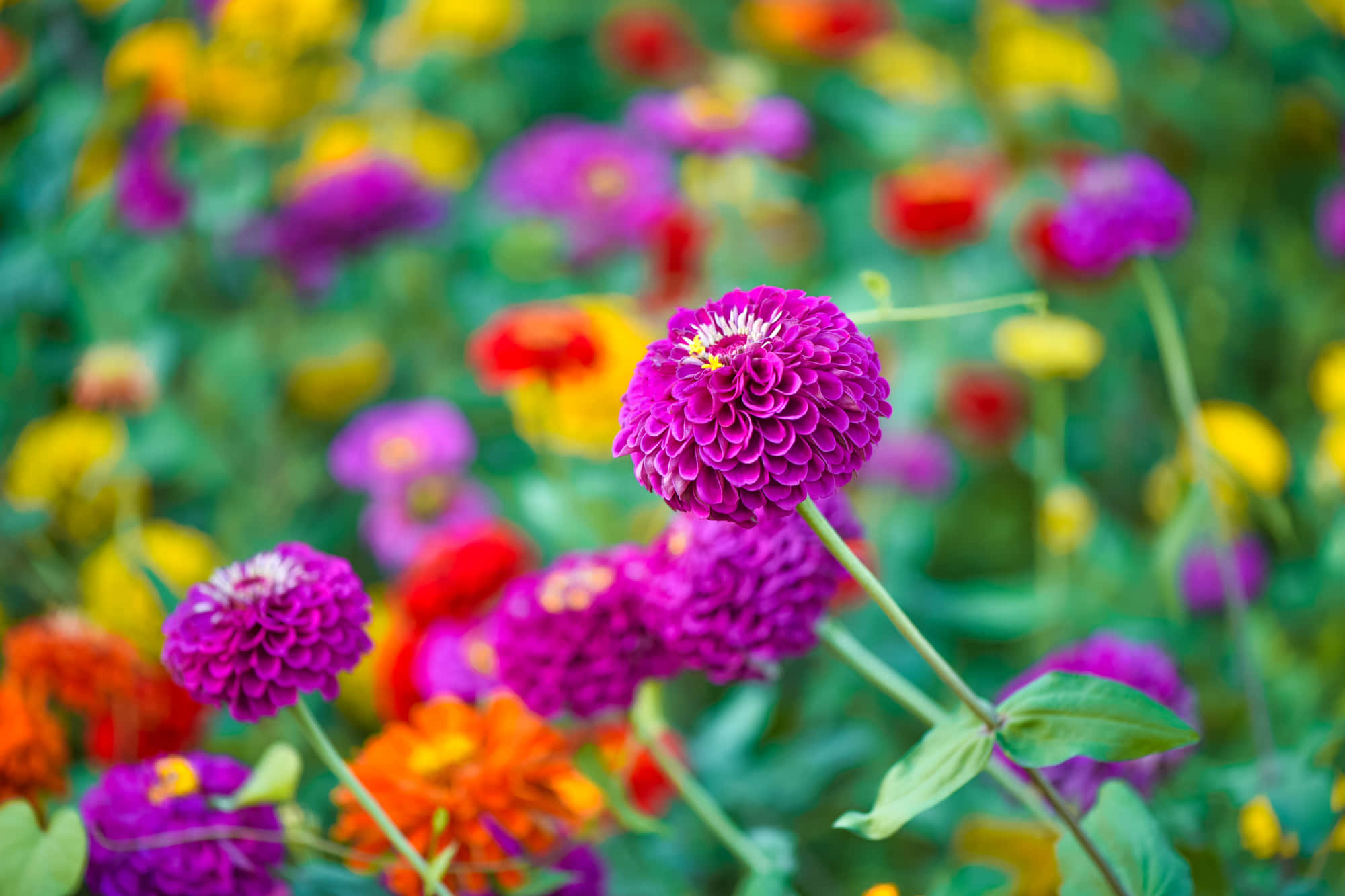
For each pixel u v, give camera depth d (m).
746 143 1.26
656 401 0.77
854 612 1.17
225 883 0.87
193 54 1.21
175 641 0.82
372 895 0.88
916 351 1.31
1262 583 1.16
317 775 1.08
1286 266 1.50
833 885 1.08
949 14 1.60
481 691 0.98
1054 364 1.15
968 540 1.44
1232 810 0.98
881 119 1.58
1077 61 1.42
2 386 1.22
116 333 1.21
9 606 1.18
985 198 1.37
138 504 1.20
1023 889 0.94
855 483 1.26
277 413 1.37
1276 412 1.45
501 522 1.25
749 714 1.07
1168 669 0.93
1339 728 0.93
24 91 1.22
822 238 1.58
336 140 1.47
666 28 1.77
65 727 1.08
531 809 0.88
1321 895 0.89
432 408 1.31
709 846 1.06
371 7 1.43
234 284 1.38
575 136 1.43
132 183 1.23
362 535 1.30
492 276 1.46
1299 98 1.49
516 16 1.60
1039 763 0.77
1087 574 1.19
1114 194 0.98
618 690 0.88
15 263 1.19
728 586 0.85
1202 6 1.58
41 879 0.83
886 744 1.13
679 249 1.28
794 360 0.76
